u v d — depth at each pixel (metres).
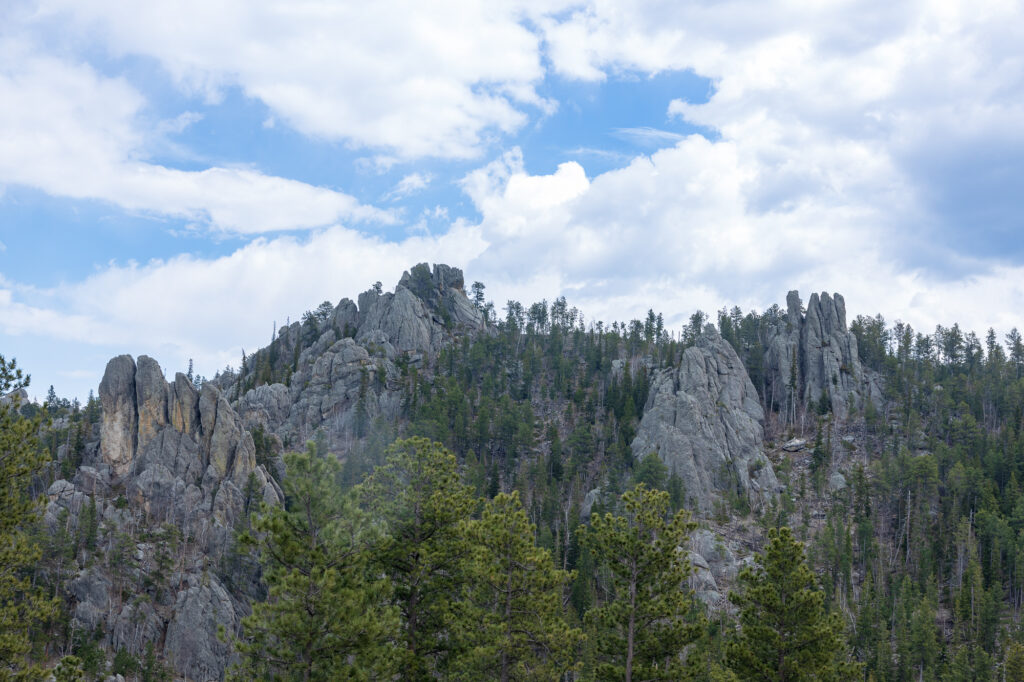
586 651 61.47
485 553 43.62
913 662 107.38
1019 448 161.12
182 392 152.88
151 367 152.62
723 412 186.12
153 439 148.88
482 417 179.12
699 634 45.81
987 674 97.75
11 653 29.86
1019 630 108.88
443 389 194.25
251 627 33.66
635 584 45.88
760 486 165.75
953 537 138.25
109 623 113.12
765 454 183.62
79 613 111.12
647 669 44.47
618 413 194.75
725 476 168.12
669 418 179.38
